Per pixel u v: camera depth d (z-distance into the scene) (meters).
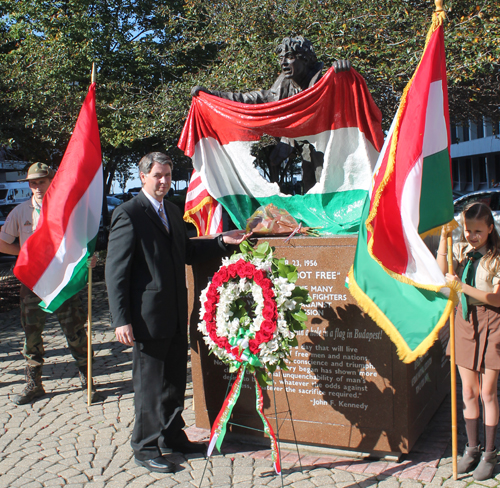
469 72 8.74
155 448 3.56
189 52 15.16
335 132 4.12
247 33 10.73
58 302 4.52
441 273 2.89
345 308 3.47
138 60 15.02
